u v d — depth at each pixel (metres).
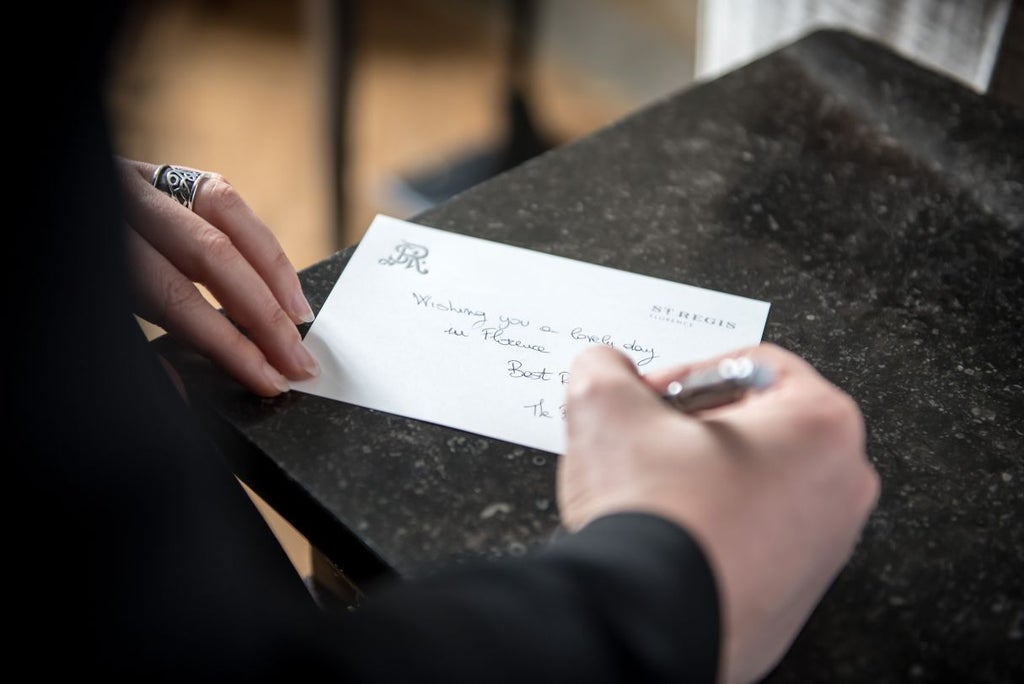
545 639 0.37
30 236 0.29
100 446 0.33
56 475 0.32
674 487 0.41
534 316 0.54
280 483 0.48
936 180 0.62
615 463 0.42
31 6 0.26
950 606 0.45
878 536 0.46
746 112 0.65
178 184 0.53
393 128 1.61
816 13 0.86
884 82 0.68
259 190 1.48
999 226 0.59
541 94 1.71
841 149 0.63
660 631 0.38
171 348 0.52
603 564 0.39
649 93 1.70
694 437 0.42
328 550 0.48
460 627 0.37
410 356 0.52
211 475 0.42
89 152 0.29
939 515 0.47
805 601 0.42
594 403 0.43
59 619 0.33
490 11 1.79
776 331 0.54
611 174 0.61
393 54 1.75
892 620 0.44
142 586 0.34
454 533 0.46
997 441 0.49
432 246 0.57
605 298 0.55
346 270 0.56
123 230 0.32
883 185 0.61
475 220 0.58
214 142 1.55
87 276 0.31
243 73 1.68
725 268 0.56
